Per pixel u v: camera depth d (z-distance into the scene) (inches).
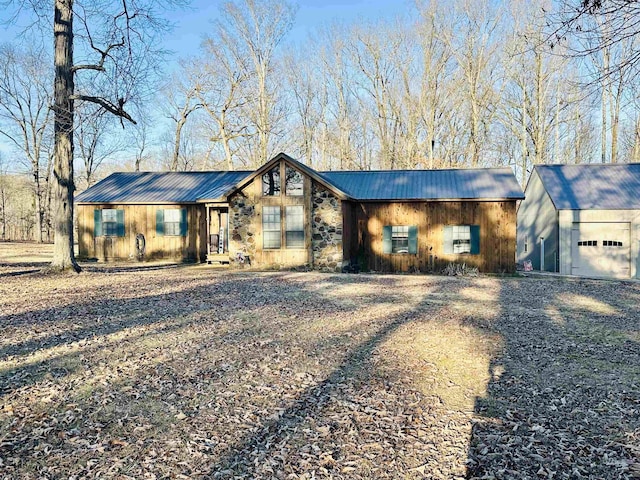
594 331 308.5
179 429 162.4
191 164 1672.0
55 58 557.0
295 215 689.6
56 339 274.2
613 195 727.1
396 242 723.4
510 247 684.1
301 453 146.6
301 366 231.1
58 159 569.9
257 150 1375.5
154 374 217.3
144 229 836.6
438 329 310.2
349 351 257.3
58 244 580.4
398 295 458.6
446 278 626.2
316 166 1497.3
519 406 183.9
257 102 1310.3
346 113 1465.3
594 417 173.8
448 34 1242.6
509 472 136.3
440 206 705.6
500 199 674.8
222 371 222.7
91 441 153.4
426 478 133.2
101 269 660.1
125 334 288.8
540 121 1210.6
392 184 765.9
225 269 692.7
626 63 231.3
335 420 169.9
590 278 648.4
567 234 713.6
